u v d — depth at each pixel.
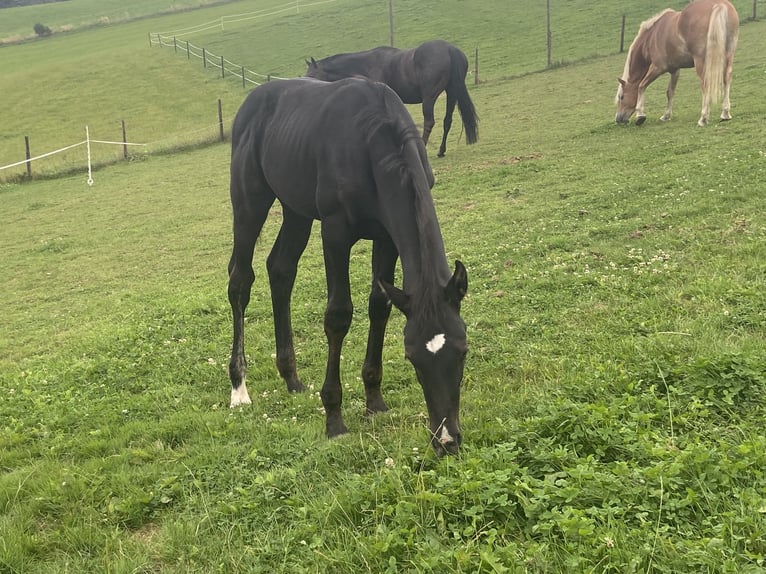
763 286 5.81
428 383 3.45
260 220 5.80
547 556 2.76
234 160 5.80
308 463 4.09
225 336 7.27
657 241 7.80
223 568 3.18
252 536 3.44
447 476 3.43
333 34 42.25
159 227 14.84
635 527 2.91
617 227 8.66
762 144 11.30
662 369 4.47
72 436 5.19
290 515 3.54
